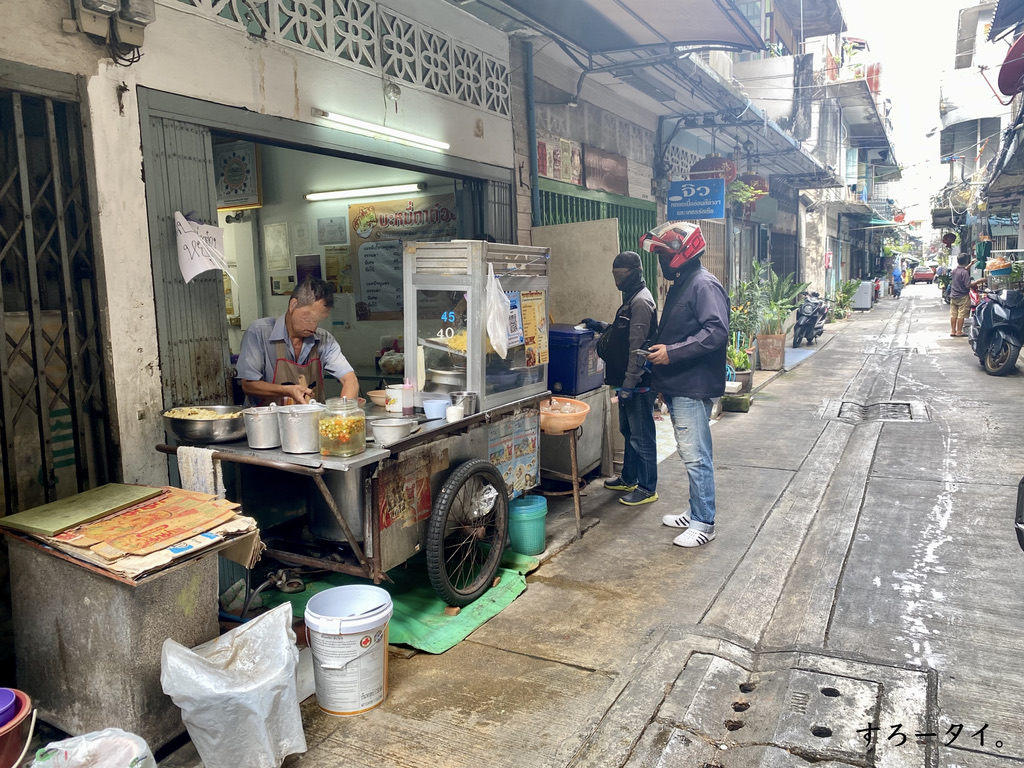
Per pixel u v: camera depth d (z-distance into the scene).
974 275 19.03
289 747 2.39
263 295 6.56
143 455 3.21
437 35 5.04
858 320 21.34
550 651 3.19
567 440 5.08
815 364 12.23
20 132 2.77
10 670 2.89
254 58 3.65
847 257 31.36
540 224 6.39
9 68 2.68
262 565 3.85
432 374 3.86
